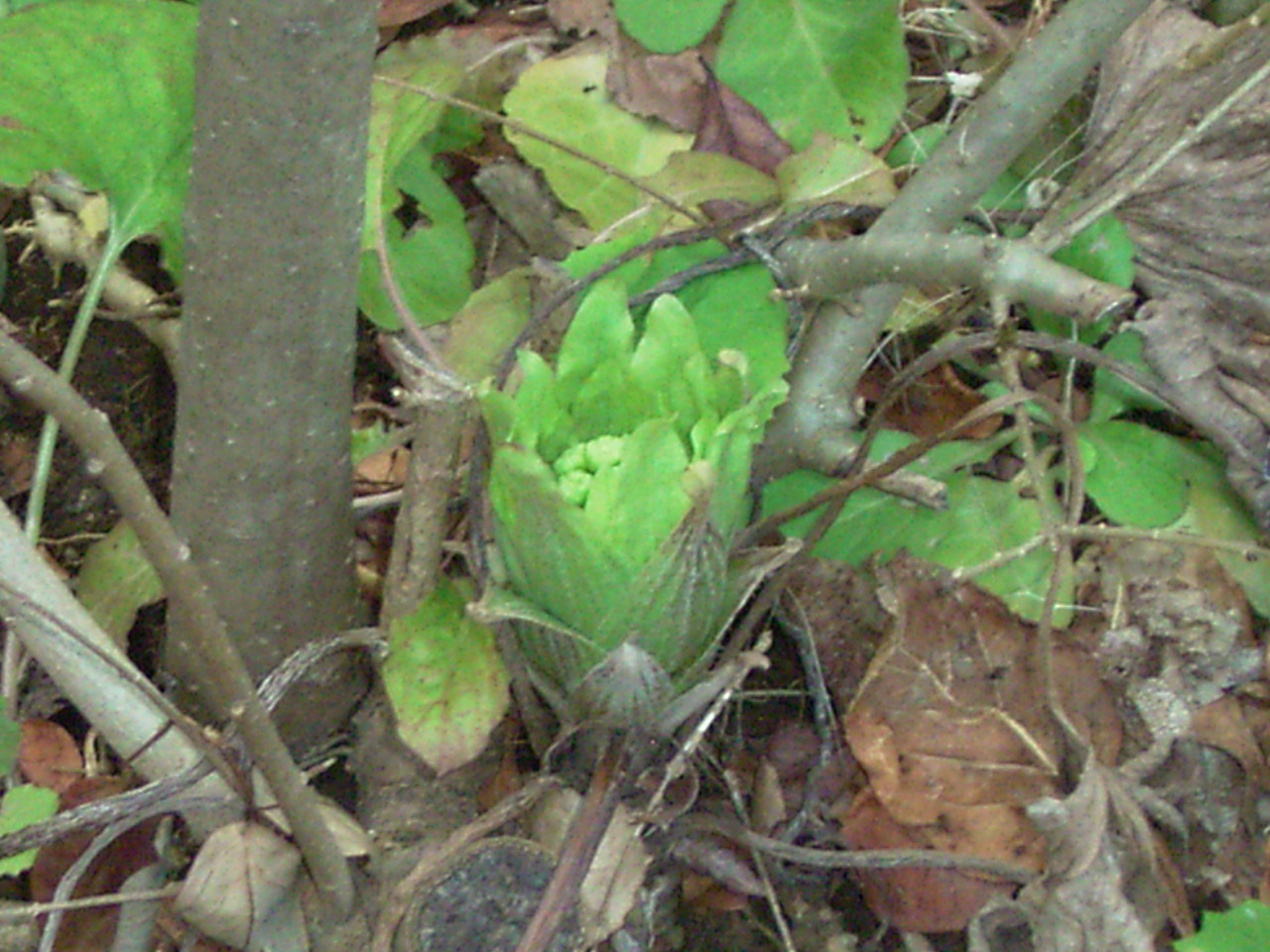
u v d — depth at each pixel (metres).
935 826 0.66
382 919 0.62
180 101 0.65
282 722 0.66
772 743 0.68
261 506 0.61
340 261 0.59
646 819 0.63
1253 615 0.69
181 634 0.63
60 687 0.64
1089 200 0.67
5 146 0.64
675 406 0.61
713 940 0.67
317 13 0.55
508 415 0.60
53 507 0.69
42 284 0.69
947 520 0.69
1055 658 0.68
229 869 0.62
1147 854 0.65
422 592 0.64
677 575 0.60
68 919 0.64
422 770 0.65
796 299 0.68
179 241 0.66
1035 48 0.66
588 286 0.66
